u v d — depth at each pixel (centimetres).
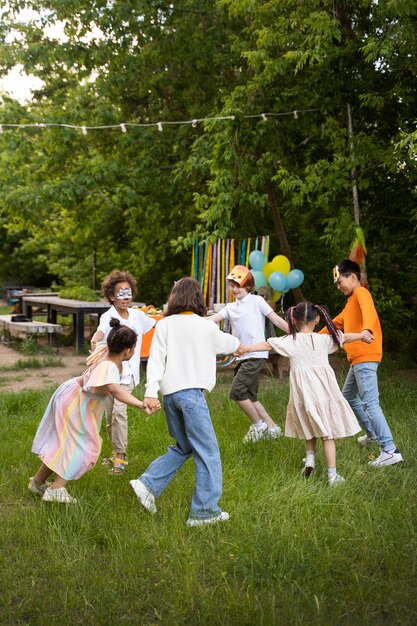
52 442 477
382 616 343
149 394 451
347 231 995
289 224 1480
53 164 1440
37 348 1309
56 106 1459
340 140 1013
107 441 639
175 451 473
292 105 1098
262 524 440
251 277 661
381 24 953
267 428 658
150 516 459
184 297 468
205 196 1123
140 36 1385
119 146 1397
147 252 1598
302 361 527
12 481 535
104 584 368
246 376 645
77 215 1503
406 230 1112
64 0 1305
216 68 1402
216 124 1101
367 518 451
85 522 445
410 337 1205
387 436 568
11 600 361
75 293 1448
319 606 343
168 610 345
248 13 1085
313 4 976
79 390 473
